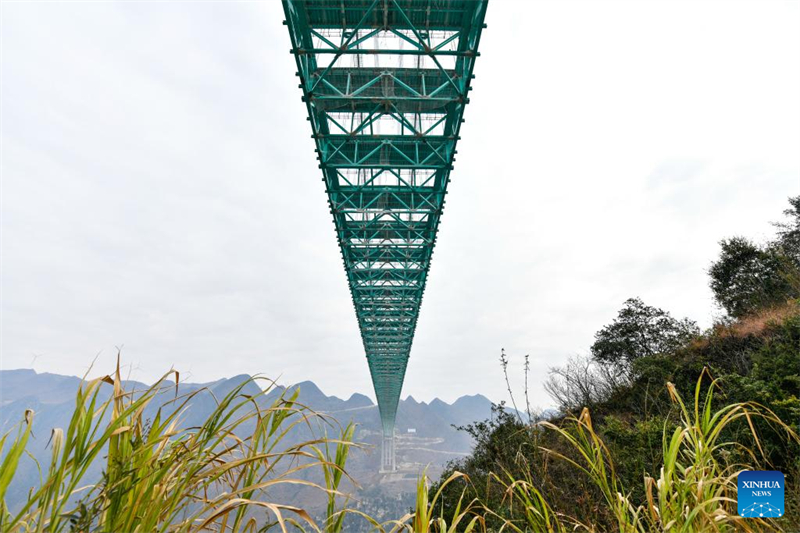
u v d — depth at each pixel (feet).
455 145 59.57
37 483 3.24
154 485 3.49
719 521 4.77
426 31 48.06
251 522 3.91
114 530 3.24
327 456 4.23
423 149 68.64
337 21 47.11
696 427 5.23
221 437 3.80
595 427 26.13
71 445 3.02
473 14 45.78
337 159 67.05
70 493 3.04
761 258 49.21
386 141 61.05
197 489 3.78
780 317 31.17
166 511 3.56
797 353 20.93
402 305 131.75
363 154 69.56
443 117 59.16
